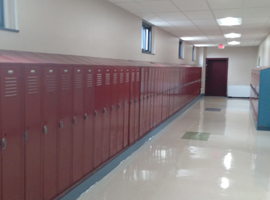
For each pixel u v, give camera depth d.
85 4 3.75
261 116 6.25
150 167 3.86
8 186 2.01
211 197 2.96
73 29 3.52
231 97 13.52
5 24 2.61
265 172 3.70
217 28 7.29
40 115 2.29
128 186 3.23
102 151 3.49
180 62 10.18
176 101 7.80
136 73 4.52
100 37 4.20
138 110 4.72
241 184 3.30
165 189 3.15
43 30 2.99
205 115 8.30
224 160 4.18
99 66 3.27
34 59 2.44
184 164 3.99
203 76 14.05
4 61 1.96
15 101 2.02
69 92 2.69
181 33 8.45
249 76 13.41
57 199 2.60
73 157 2.84
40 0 2.92
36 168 2.29
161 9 5.00
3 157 1.95
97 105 3.28
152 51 6.95
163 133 5.95
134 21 5.54
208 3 4.51
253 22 6.28
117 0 4.33
